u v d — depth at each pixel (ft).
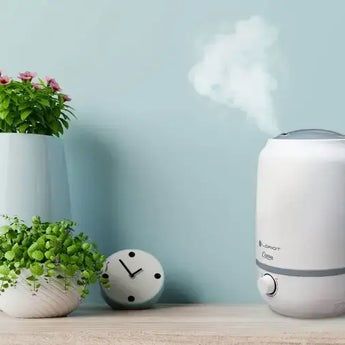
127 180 3.59
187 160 3.53
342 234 2.69
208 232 3.48
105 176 3.62
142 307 3.18
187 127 3.54
